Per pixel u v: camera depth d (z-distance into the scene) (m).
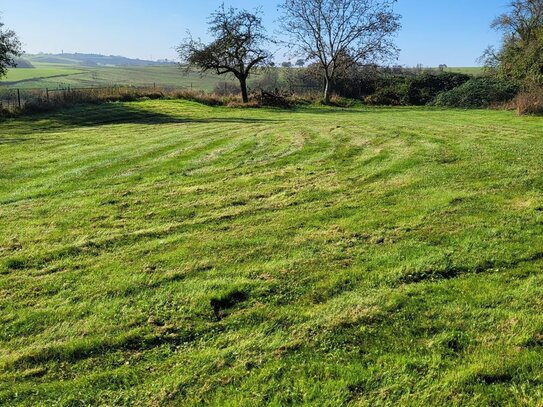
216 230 5.54
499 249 4.81
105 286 4.15
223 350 3.22
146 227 5.67
